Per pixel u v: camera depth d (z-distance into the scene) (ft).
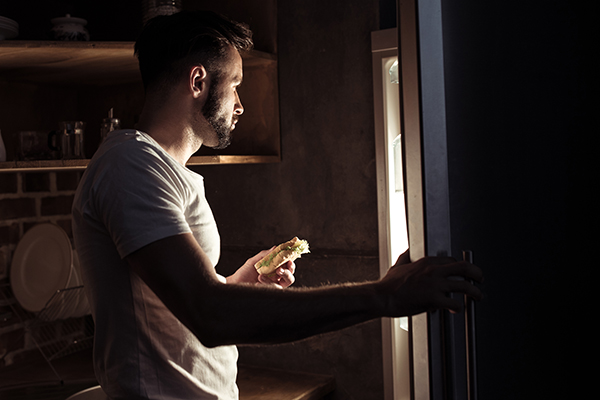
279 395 5.49
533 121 2.57
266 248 6.43
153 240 2.71
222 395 3.52
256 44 6.32
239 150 6.54
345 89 5.86
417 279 2.35
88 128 7.20
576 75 2.59
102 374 3.28
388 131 5.61
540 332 2.57
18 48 4.70
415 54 2.41
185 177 3.23
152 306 3.18
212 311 2.53
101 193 2.92
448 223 2.45
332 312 2.43
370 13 5.68
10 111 6.39
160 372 3.20
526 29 2.57
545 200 2.57
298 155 6.17
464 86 2.52
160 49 3.38
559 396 2.58
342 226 5.96
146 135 3.27
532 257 2.57
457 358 2.51
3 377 5.86
